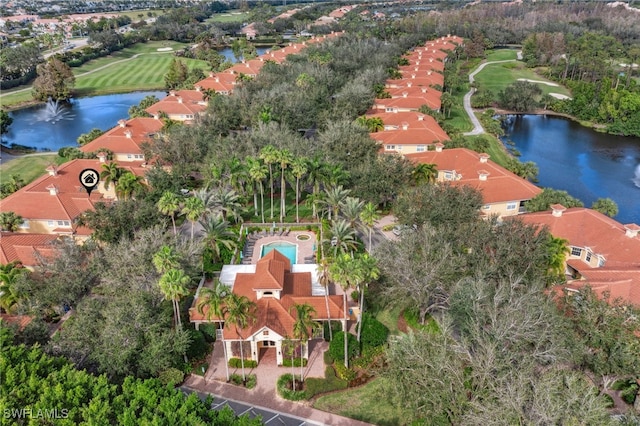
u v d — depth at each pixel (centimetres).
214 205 7300
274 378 5041
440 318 5588
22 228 7569
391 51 18600
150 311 4934
